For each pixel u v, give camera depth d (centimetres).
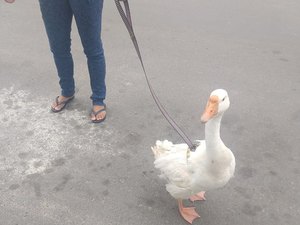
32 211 213
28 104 281
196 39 348
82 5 223
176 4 397
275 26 366
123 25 364
